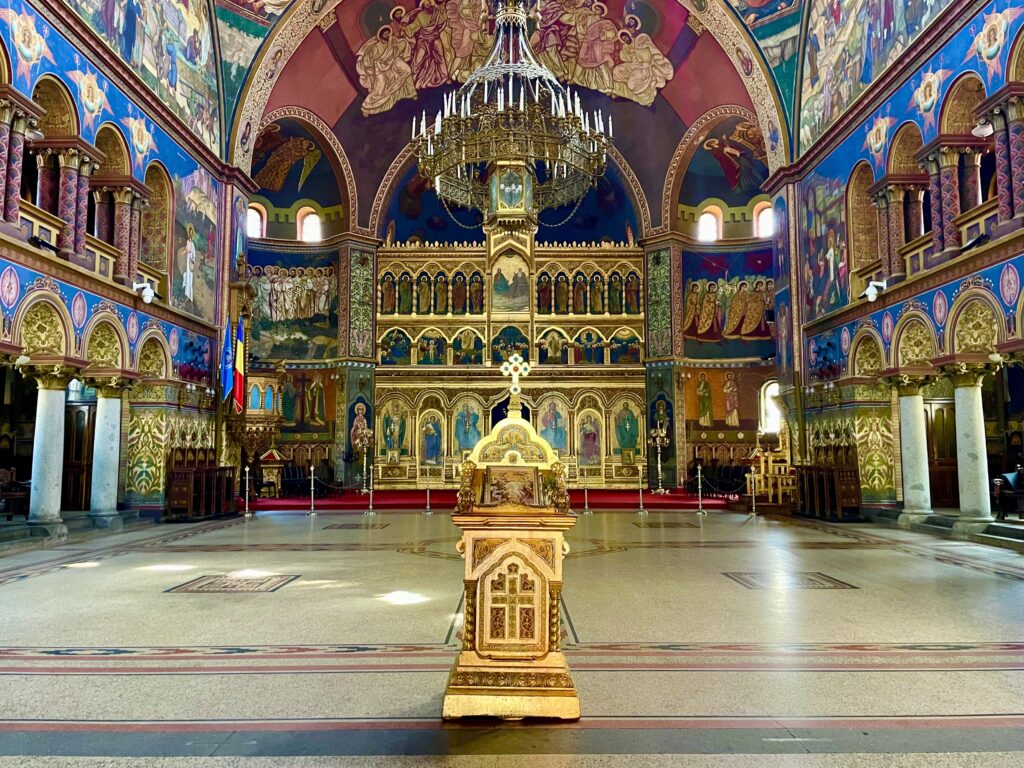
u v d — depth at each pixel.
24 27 12.48
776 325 22.70
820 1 19.53
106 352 15.66
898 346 15.91
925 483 16.11
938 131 14.35
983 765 3.80
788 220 21.38
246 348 21.77
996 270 12.52
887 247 16.42
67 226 13.98
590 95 28.16
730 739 4.15
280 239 28.56
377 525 17.08
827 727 4.33
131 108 16.19
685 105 26.84
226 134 21.44
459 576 9.74
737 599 8.16
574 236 31.77
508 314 29.33
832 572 10.02
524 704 4.43
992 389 21.41
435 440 28.61
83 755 3.92
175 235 18.39
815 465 18.61
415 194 30.73
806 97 20.61
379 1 24.03
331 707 4.67
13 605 7.91
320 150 28.00
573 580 9.41
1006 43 12.30
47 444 13.70
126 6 16.14
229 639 6.40
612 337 29.41
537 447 5.44
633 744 4.08
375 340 28.92
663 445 27.77
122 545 13.30
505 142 16.64
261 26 21.53
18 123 12.30
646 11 24.92
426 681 5.21
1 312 11.76
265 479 24.19
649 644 6.21
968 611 7.53
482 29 25.33
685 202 29.14
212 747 4.03
